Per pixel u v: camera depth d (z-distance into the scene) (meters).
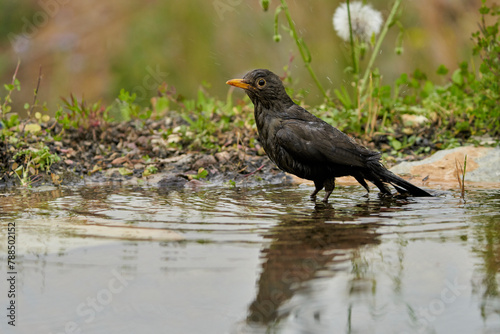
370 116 13.40
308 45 20.36
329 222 7.87
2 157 11.56
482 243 6.65
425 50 20.34
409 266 5.93
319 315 4.95
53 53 22.19
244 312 5.01
